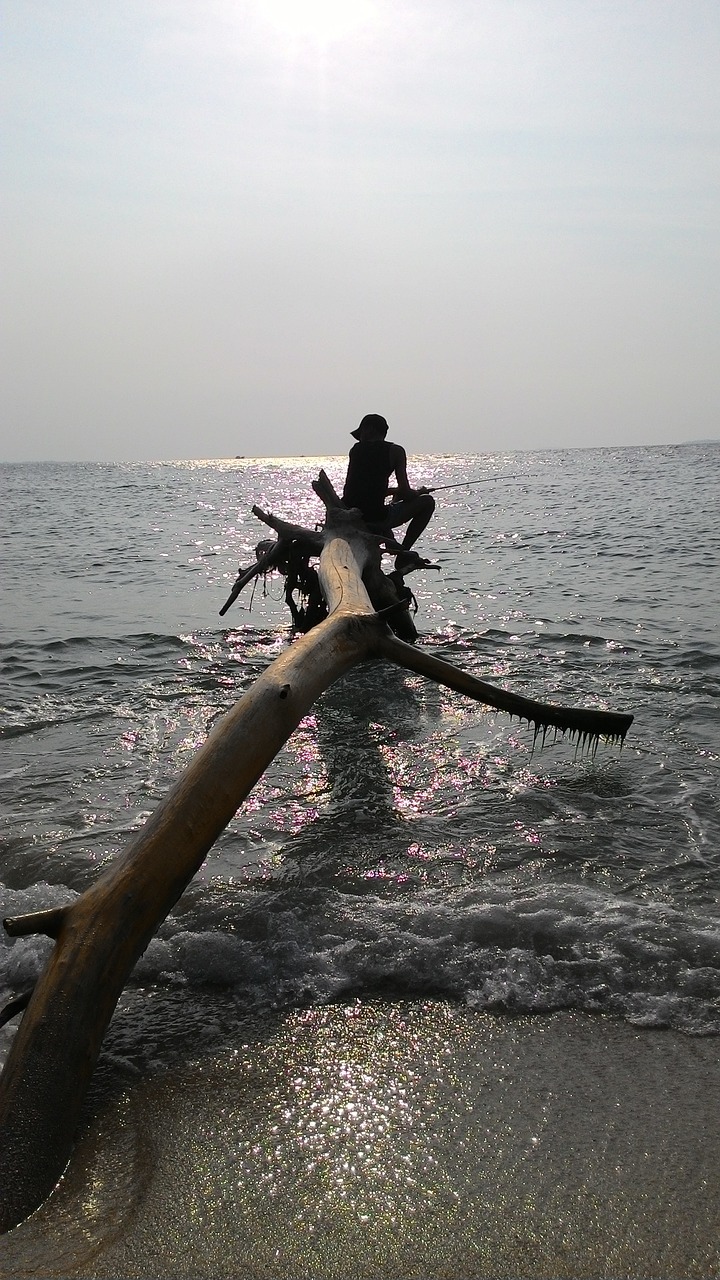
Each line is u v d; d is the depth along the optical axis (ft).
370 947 10.12
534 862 12.25
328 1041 8.76
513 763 16.21
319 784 15.40
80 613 30.99
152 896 9.25
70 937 8.59
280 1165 7.20
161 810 10.16
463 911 10.71
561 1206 6.72
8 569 42.47
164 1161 7.27
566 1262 6.26
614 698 19.62
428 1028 8.91
